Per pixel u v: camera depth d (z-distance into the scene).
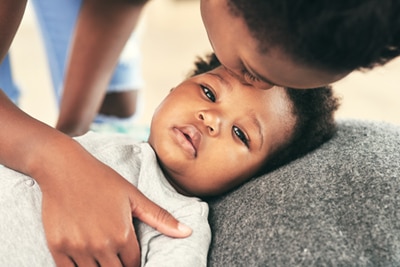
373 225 0.67
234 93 0.92
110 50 1.16
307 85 0.57
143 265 0.76
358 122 0.96
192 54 3.03
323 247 0.66
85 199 0.70
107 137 0.98
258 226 0.73
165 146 0.90
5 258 0.76
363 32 0.50
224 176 0.91
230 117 0.91
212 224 0.83
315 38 0.51
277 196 0.76
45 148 0.71
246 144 0.91
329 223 0.68
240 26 0.55
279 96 0.93
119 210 0.71
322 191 0.73
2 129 0.73
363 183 0.72
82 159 0.72
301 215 0.71
